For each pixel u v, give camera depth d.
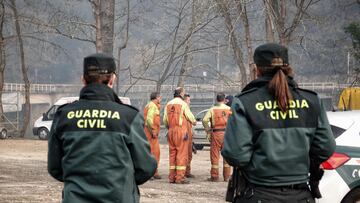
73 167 4.43
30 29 42.03
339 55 48.53
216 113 15.11
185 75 41.66
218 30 39.34
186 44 39.69
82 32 37.00
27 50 64.62
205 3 37.88
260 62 4.73
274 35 32.66
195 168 19.48
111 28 36.31
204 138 27.12
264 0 31.78
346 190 8.04
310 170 4.81
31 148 27.95
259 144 4.55
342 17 44.72
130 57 60.91
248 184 4.64
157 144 15.23
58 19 36.81
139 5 41.31
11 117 65.69
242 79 38.97
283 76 4.61
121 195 4.41
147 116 15.06
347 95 14.05
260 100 4.61
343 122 8.44
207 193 12.81
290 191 4.57
